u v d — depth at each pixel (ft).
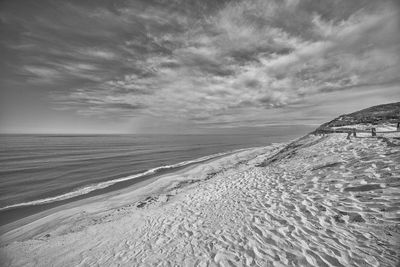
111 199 46.29
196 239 18.17
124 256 18.11
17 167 100.83
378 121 76.84
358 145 36.29
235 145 222.69
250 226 18.35
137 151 180.55
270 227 17.47
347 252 12.42
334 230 15.02
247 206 23.30
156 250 17.78
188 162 101.09
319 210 18.51
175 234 20.25
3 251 24.16
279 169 39.11
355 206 17.47
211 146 222.28
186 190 42.55
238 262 13.62
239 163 78.23
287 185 27.96
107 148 224.94
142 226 24.91
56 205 45.88
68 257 20.36
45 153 174.70
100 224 29.60
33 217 39.19
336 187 22.43
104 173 81.76
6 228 34.86
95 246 21.89
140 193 49.03
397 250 11.67
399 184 18.65
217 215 22.72
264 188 28.96
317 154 39.68
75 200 48.67
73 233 27.32
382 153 27.84
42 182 69.67
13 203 48.16
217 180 42.42
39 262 20.52
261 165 53.16
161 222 24.66
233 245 15.84
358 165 26.32
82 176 77.51
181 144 280.10
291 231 16.14
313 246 13.70
